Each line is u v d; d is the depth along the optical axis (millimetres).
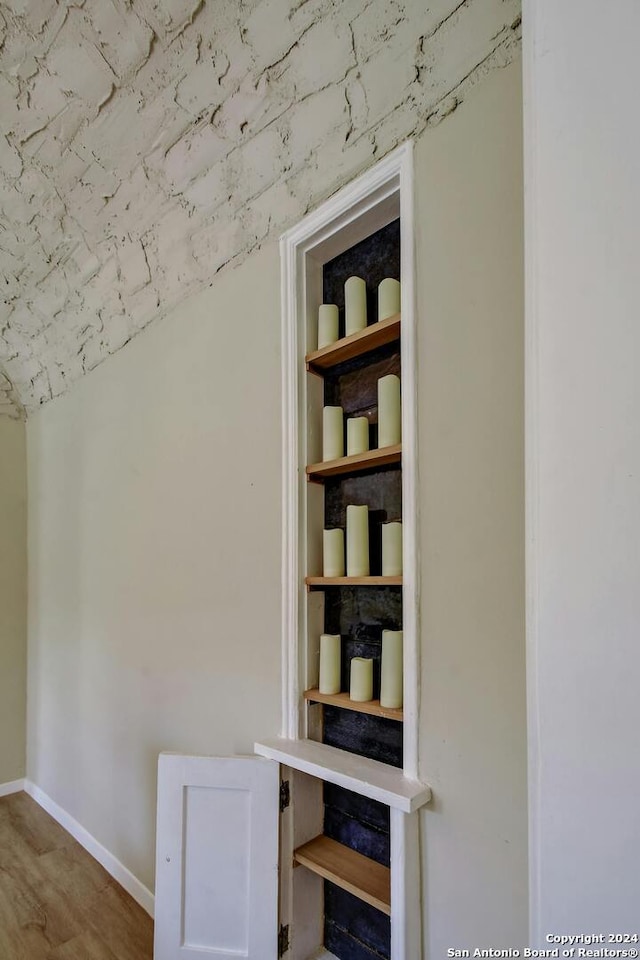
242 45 1164
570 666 568
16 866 2041
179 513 1745
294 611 1301
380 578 1114
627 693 525
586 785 549
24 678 2840
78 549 2375
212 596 1580
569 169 601
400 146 1088
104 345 2197
